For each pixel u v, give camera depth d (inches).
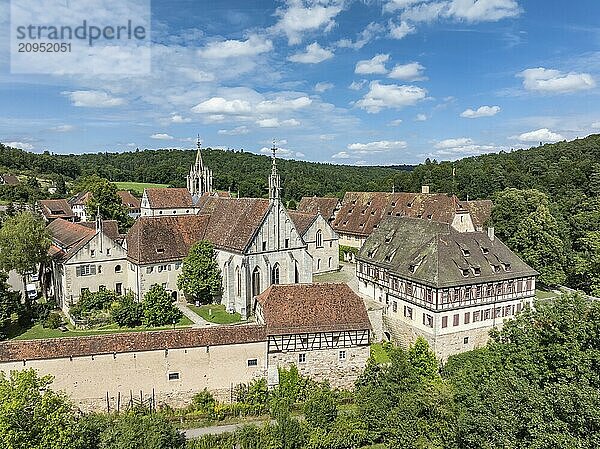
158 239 3193.9
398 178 6914.4
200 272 3058.6
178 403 2167.8
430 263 2719.0
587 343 1696.6
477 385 1878.7
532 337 1866.4
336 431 1897.1
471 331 2704.2
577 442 1326.3
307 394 2230.6
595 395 1400.1
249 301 3016.7
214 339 2192.4
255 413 2143.2
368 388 2092.8
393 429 1822.1
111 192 5541.3
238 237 3095.5
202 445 1844.2
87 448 1651.1
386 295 3048.7
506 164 6501.0
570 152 6441.9
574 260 3811.5
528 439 1455.5
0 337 2546.8
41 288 3550.7
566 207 4539.9
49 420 1555.1
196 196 5679.1
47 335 2613.2
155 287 2896.2
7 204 7224.4
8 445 1476.4
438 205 4286.4
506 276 2800.2
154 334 2156.7
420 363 2434.8
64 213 6190.9
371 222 4699.8
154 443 1696.6
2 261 2994.6
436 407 1823.3
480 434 1536.7
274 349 2267.5
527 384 1631.4
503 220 3865.7
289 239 3211.1
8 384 1614.2
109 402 2092.8
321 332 2301.9
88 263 3038.9
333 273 4247.0
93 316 2778.1
